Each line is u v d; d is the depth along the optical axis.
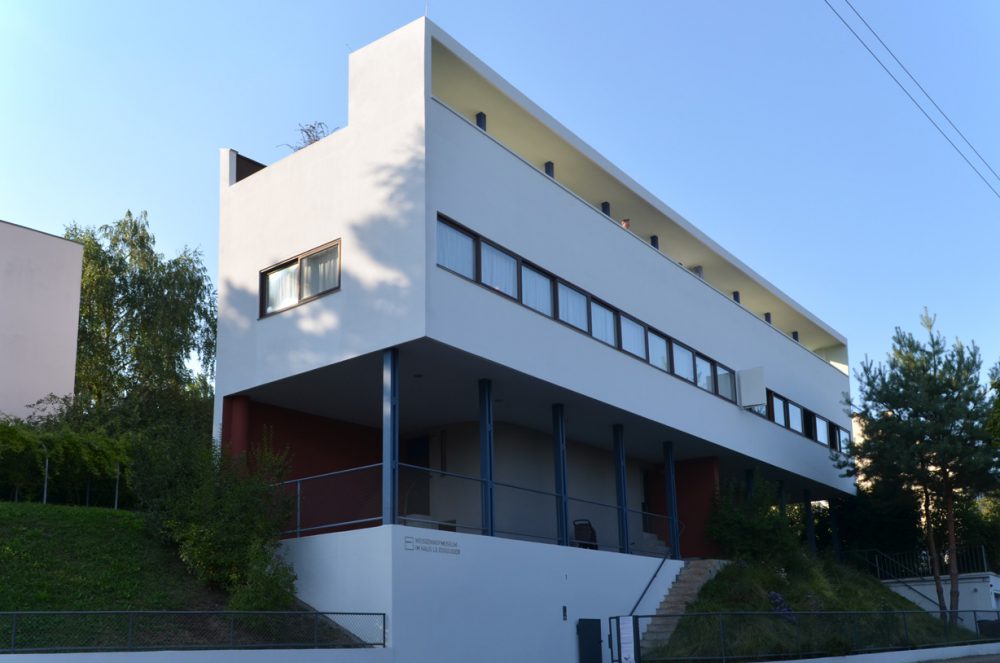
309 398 21.47
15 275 26.64
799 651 21.27
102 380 33.94
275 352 20.22
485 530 19.39
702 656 19.89
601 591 21.47
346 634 16.53
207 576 17.03
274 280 20.83
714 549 28.36
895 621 25.12
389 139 19.19
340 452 23.25
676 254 31.27
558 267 21.89
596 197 27.14
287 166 21.06
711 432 27.34
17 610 14.50
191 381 35.56
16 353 26.23
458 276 18.75
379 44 19.91
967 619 29.33
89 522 17.81
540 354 20.61
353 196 19.53
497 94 21.92
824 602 26.11
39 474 19.72
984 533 37.12
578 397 22.03
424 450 25.66
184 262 36.59
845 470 36.41
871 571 37.06
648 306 25.33
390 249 18.61
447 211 18.84
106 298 34.69
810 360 35.72
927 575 35.69
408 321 17.94
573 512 26.88
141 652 13.20
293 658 14.65
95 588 15.81
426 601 16.92
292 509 18.78
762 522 27.61
